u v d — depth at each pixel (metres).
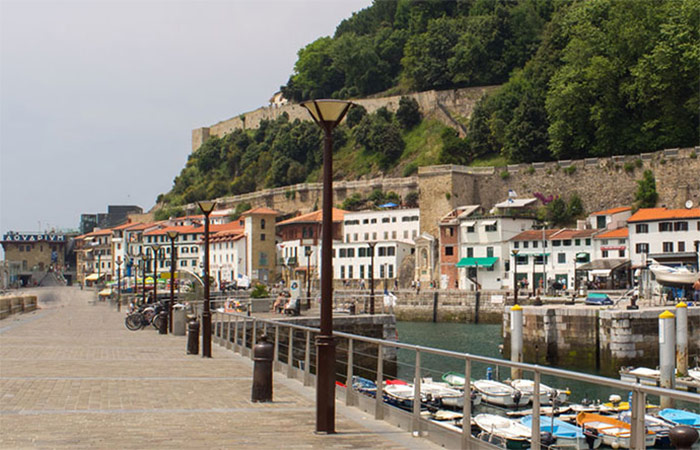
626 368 49.34
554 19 135.88
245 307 76.69
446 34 175.12
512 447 19.55
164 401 20.05
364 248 133.50
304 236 149.12
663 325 44.41
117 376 25.16
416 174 155.88
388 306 101.50
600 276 97.31
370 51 197.00
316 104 15.47
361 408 19.34
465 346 72.62
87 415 17.64
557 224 116.25
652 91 106.75
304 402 20.38
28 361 29.16
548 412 20.67
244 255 157.75
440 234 119.06
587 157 119.56
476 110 146.75
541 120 128.75
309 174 185.88
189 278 135.62
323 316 16.00
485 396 22.14
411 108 168.88
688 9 103.50
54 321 62.09
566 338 61.06
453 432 14.62
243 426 16.67
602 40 114.31
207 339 32.81
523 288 105.31
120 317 71.06
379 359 18.11
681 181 105.19
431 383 22.77
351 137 181.50
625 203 111.19
